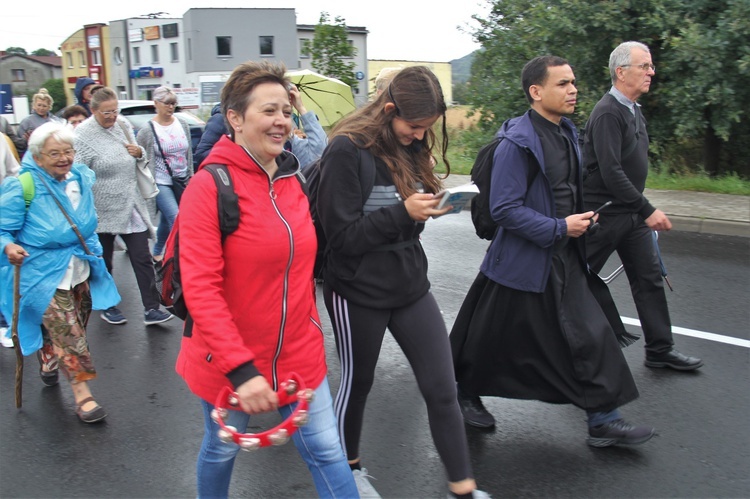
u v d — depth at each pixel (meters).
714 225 8.59
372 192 2.81
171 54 59.12
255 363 2.44
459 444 2.94
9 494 3.38
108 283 4.41
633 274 4.57
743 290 6.32
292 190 2.48
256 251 2.32
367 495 3.14
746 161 12.77
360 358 2.97
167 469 3.60
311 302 2.56
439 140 3.01
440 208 2.61
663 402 4.16
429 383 2.94
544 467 3.49
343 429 3.10
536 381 3.63
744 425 3.88
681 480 3.37
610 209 4.29
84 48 68.19
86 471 3.58
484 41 14.03
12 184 3.98
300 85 8.39
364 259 2.86
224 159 2.33
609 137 4.09
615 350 3.53
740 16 10.45
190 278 2.24
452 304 6.15
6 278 4.14
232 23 55.25
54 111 74.56
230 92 2.33
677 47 10.84
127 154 5.52
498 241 3.60
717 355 4.85
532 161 3.43
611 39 12.09
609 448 3.66
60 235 4.04
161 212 6.73
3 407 4.33
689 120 11.30
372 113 2.82
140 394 4.50
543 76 3.38
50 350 4.55
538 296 3.51
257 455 3.66
